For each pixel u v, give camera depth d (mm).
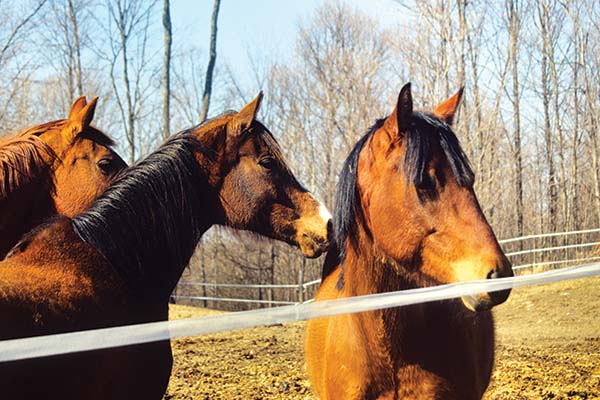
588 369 8523
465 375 3562
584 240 28109
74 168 4867
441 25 24438
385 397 3516
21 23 23062
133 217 3322
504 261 3111
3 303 2703
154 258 3383
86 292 3020
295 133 30688
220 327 2939
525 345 11062
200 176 3748
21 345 2391
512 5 27766
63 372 2738
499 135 28609
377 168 3439
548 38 29688
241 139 4000
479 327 3836
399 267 3396
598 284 16219
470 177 3295
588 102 27625
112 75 27875
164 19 23609
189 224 3586
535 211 33094
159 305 3434
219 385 7688
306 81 30781
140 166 3500
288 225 4121
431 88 24750
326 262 4488
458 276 3156
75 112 5543
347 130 27859
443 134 3326
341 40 28969
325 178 28859
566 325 13328
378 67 27672
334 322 3682
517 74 27328
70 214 4777
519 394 7078
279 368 8836
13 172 3842
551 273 3980
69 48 26266
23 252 3025
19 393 2590
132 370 3088
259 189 4020
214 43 24391
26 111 24547
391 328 3439
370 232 3525
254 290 29219
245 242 4184
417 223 3258
